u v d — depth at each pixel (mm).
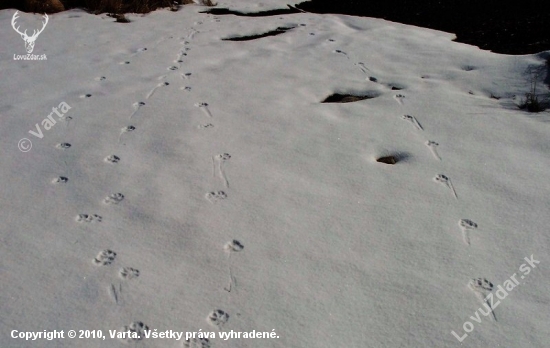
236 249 2762
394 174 3385
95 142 3770
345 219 2979
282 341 2248
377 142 3756
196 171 3422
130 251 2740
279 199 3146
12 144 3750
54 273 2588
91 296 2459
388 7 7656
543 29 6098
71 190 3238
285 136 3844
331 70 5160
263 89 4684
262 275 2594
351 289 2516
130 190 3230
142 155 3611
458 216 2992
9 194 3193
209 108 4293
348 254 2727
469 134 3812
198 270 2623
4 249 2740
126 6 7449
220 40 6246
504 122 3939
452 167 3436
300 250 2754
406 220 2967
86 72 5148
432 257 2705
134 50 5832
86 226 2922
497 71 4793
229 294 2486
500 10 7102
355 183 3295
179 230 2893
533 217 2961
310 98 4527
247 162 3518
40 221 2959
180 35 6398
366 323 2338
